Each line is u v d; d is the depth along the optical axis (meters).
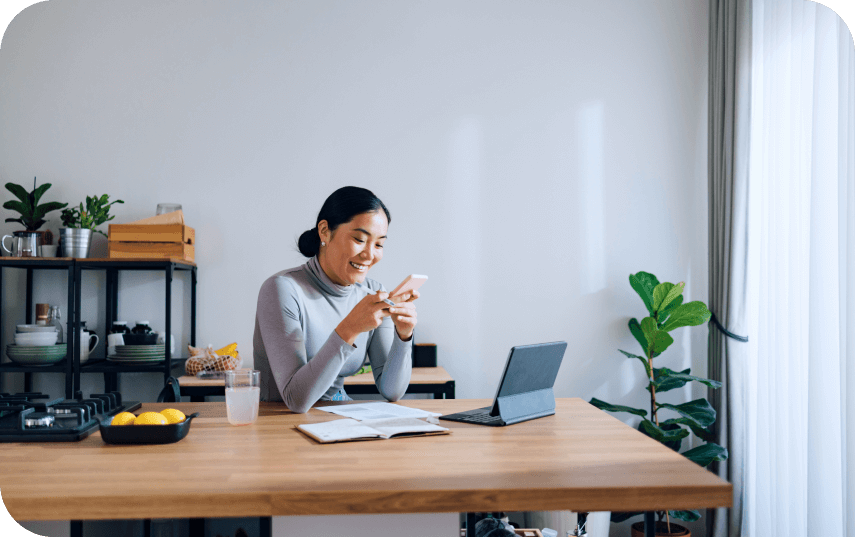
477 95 3.12
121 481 0.91
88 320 2.95
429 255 3.07
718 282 2.86
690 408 2.75
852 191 1.94
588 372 3.11
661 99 3.16
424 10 3.11
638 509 0.89
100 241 2.97
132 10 3.01
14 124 2.96
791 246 2.36
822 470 2.12
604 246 3.14
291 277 1.69
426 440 1.20
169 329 2.64
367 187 3.06
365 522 1.00
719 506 0.90
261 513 0.85
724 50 2.89
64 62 2.98
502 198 3.11
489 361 3.08
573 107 3.15
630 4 3.16
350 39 3.08
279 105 3.05
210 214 3.01
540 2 3.15
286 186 3.04
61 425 1.24
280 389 1.49
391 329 1.91
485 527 1.67
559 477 0.94
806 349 2.31
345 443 1.16
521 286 3.10
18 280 2.95
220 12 3.04
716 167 2.92
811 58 2.29
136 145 3.00
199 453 1.08
